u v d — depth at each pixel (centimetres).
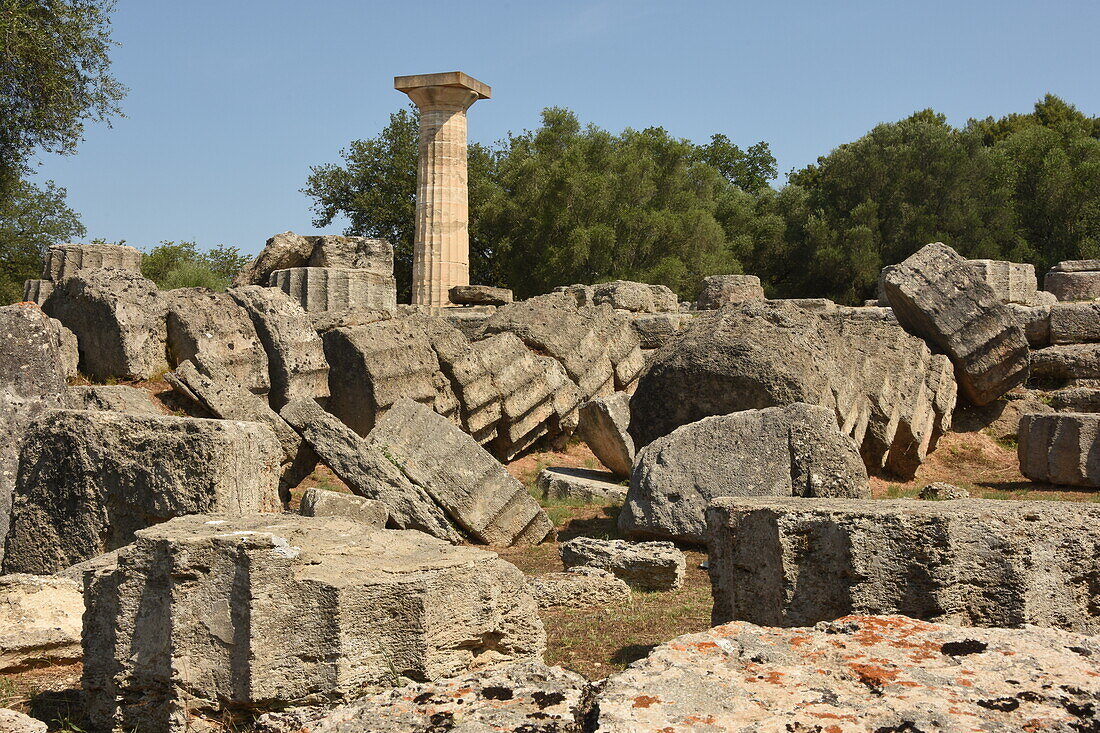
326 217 4888
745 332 1459
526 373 1808
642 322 2223
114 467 846
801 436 1091
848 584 566
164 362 1496
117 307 1453
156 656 530
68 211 4478
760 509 609
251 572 518
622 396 1591
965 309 1780
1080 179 4131
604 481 1533
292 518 644
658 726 346
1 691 626
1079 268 2559
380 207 4628
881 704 360
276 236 2359
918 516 558
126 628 539
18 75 2362
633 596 893
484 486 1167
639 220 4219
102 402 1254
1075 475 1519
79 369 1491
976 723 343
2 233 4212
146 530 559
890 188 4372
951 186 4272
